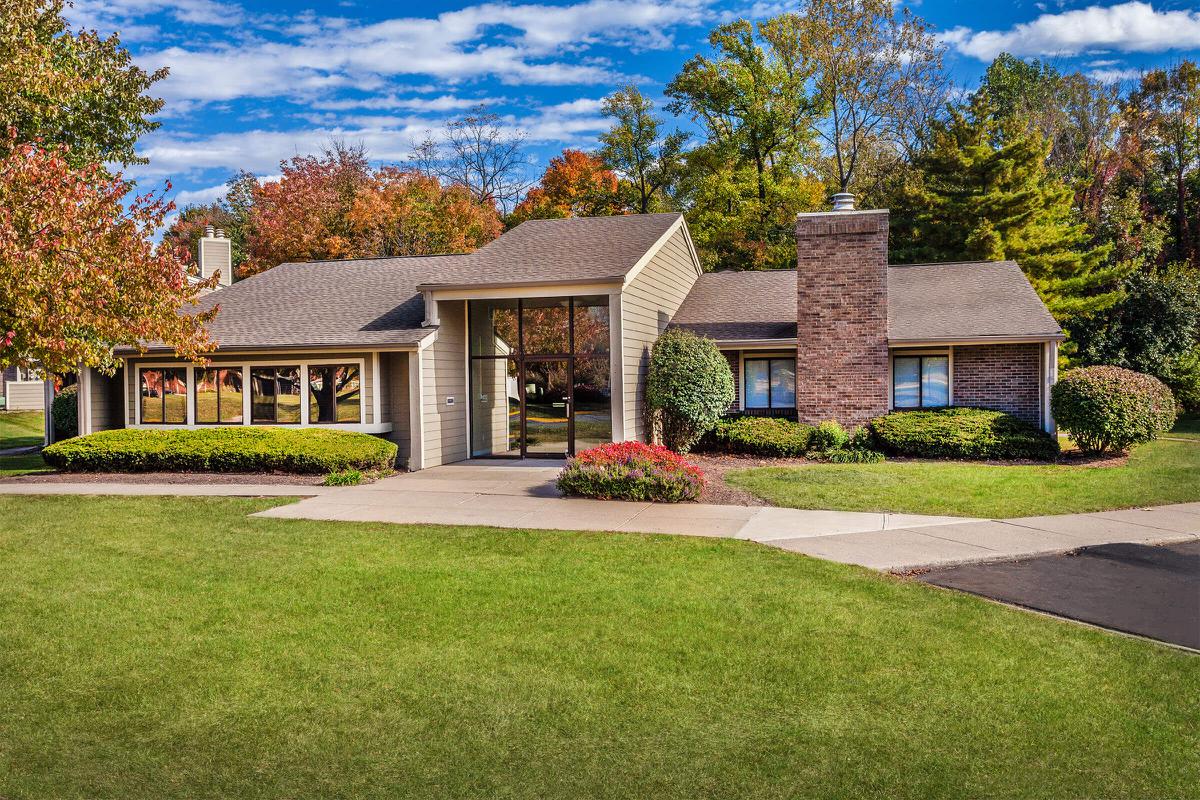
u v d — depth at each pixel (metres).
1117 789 4.23
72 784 4.32
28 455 22.08
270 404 17.89
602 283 16.47
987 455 16.70
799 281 18.66
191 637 6.48
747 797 4.16
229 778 4.38
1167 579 8.05
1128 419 15.95
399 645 6.29
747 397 20.23
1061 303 26.39
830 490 12.88
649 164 38.81
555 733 4.86
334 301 19.59
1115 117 38.88
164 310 12.56
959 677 5.62
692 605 7.18
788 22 35.31
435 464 17.27
